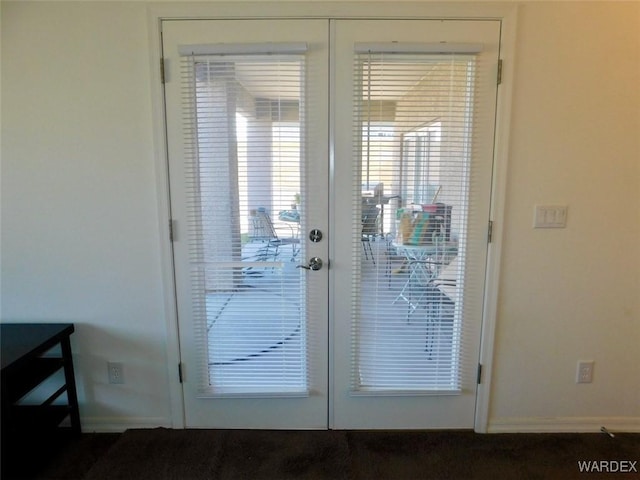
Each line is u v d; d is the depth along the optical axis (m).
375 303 1.76
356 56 1.58
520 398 1.85
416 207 1.69
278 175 1.67
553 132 1.64
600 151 1.66
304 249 1.72
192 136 1.64
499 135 1.63
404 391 1.82
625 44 1.59
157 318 1.79
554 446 1.75
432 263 1.74
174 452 1.70
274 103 1.62
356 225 1.70
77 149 1.67
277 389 1.83
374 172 1.66
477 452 1.71
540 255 1.73
